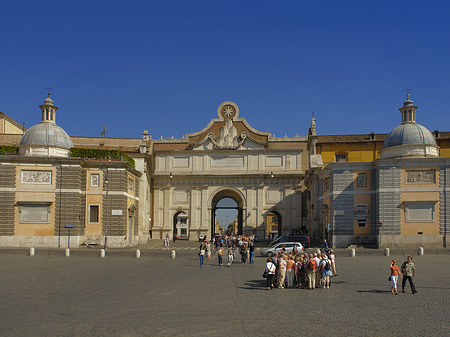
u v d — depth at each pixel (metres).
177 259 42.00
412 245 48.25
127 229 53.69
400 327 15.65
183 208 81.81
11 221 48.53
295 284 25.31
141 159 65.19
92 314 17.45
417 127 51.03
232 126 82.31
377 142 66.88
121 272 30.89
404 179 49.00
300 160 80.38
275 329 15.27
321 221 60.03
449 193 48.22
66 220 49.28
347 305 19.59
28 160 49.06
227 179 81.31
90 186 51.19
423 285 25.11
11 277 27.81
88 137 74.94
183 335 14.54
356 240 50.75
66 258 40.00
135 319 16.64
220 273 31.44
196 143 82.25
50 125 52.69
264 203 80.50
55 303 19.67
